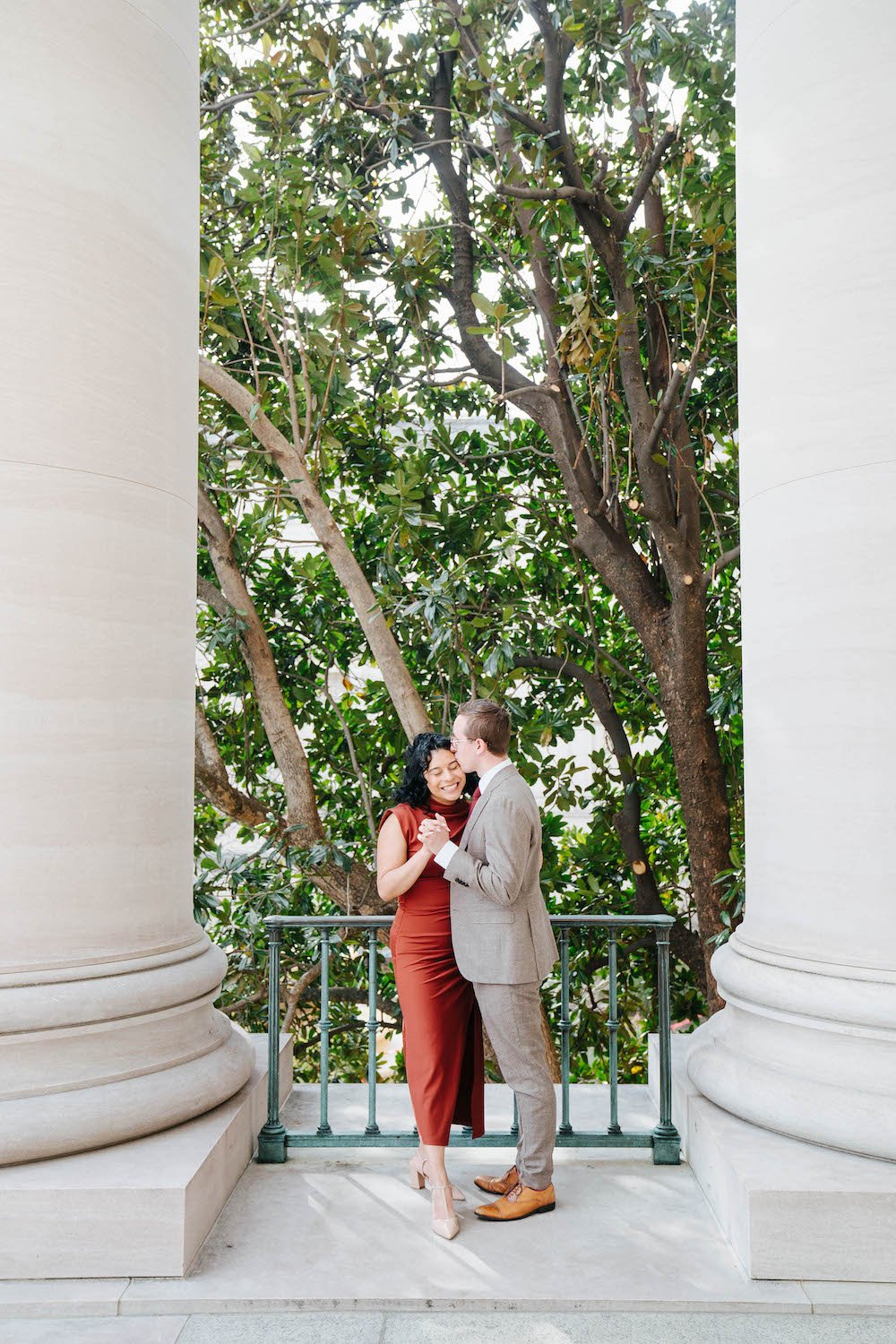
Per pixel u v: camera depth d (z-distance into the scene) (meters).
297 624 8.54
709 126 7.11
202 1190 3.57
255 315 7.74
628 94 7.70
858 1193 3.37
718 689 7.12
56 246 3.68
